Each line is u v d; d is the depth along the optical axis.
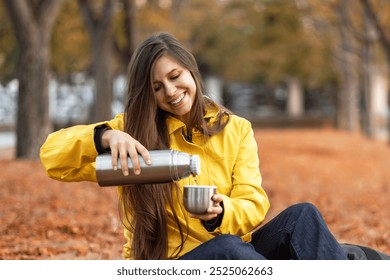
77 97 36.78
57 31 26.56
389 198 12.85
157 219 4.09
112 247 7.76
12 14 16.86
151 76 3.98
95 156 3.90
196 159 3.76
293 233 3.99
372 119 36.84
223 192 4.20
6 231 8.56
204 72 53.47
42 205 10.86
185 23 35.91
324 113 62.06
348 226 9.36
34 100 17.31
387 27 29.64
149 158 3.75
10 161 16.73
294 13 34.75
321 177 16.94
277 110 61.12
